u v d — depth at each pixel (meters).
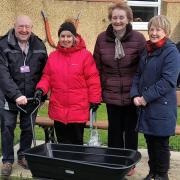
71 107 4.21
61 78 4.19
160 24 3.86
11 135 4.48
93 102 4.18
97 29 8.88
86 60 4.18
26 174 4.55
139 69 4.07
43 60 4.41
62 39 4.16
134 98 4.00
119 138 4.39
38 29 8.36
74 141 4.38
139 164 4.90
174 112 3.96
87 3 8.72
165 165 4.09
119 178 3.23
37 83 4.42
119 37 4.17
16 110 4.42
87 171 3.28
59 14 8.54
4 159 4.53
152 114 3.93
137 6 10.22
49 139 4.98
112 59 4.17
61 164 3.33
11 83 4.24
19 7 8.27
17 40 4.33
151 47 3.95
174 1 9.83
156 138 4.02
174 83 3.85
